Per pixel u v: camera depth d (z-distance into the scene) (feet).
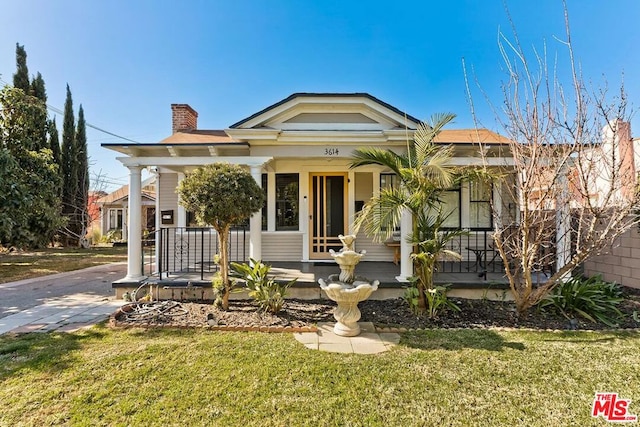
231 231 28.66
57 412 8.53
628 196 15.28
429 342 13.30
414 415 8.52
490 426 8.11
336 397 9.29
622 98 14.56
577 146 14.48
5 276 29.84
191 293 19.62
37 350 12.38
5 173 28.43
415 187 16.37
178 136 30.09
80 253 50.78
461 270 22.99
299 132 21.08
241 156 22.54
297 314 16.76
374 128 22.84
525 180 15.37
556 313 16.62
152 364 11.18
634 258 20.42
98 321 16.07
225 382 10.05
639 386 9.95
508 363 11.39
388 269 24.27
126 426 8.00
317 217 28.86
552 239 19.35
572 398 9.32
